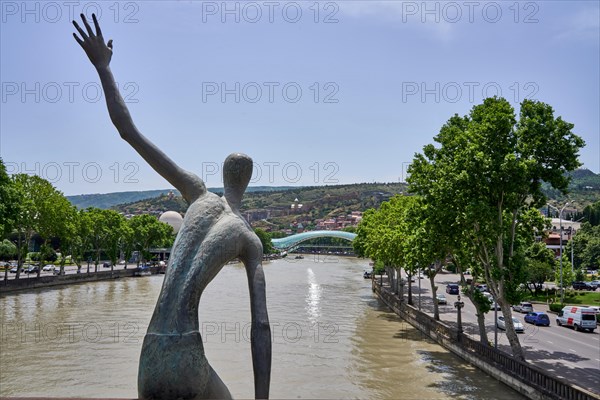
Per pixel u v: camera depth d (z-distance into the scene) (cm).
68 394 2461
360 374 3014
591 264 9588
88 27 1002
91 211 9294
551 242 10156
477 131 2894
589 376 2778
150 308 5466
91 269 10594
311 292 8038
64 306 5547
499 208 2869
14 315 4850
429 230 3338
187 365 923
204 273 970
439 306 6141
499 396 2591
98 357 3192
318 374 2992
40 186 7131
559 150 2777
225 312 5438
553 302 6244
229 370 2947
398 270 6019
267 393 953
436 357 3488
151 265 12369
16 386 2591
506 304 2897
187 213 1027
